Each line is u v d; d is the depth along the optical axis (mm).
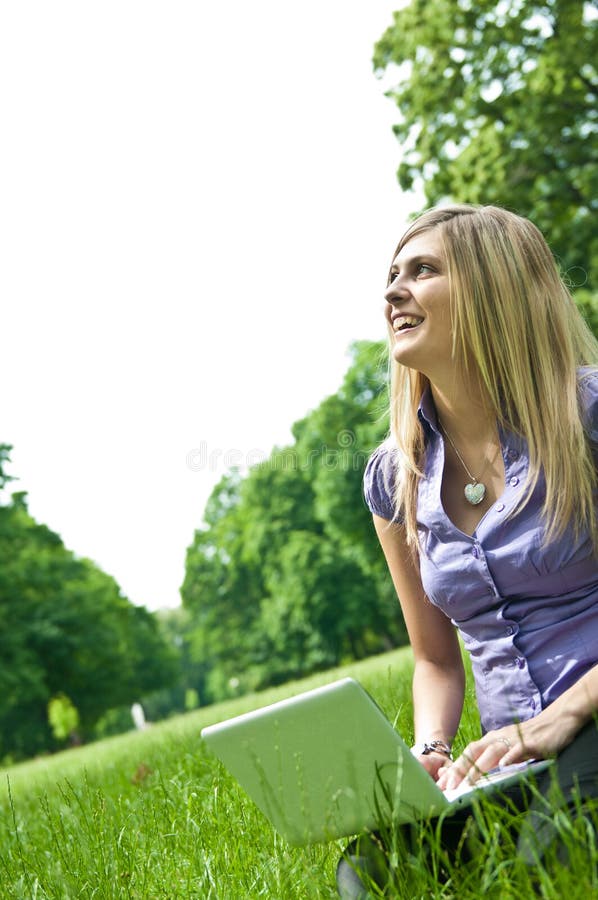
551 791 3598
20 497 88188
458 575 4578
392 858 3652
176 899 4980
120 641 96562
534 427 4500
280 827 4188
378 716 3717
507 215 4836
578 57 31031
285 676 103500
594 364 4742
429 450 4855
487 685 4621
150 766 11336
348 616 89688
